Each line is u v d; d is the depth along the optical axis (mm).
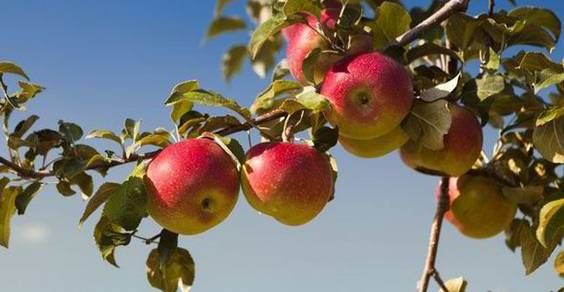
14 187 1286
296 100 1204
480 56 1374
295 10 1258
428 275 1422
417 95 1283
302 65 1279
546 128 1309
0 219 1291
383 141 1286
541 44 1387
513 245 1542
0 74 1280
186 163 1198
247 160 1216
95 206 1232
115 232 1229
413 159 1353
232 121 1252
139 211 1182
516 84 1382
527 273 1311
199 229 1213
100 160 1245
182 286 1321
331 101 1238
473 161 1342
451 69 1387
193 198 1195
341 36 1287
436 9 1478
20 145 1268
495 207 1463
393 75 1237
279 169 1203
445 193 1447
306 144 1238
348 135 1256
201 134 1252
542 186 1419
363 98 1237
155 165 1208
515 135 1462
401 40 1309
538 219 1316
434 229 1435
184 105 1274
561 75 1284
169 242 1236
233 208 1224
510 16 1373
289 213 1211
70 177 1238
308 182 1206
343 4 1279
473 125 1332
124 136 1262
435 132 1258
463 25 1367
